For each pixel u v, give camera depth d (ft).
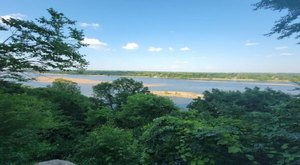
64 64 28.32
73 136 37.52
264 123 17.08
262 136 15.97
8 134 18.65
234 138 15.72
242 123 18.30
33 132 21.50
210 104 29.50
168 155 17.92
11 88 28.25
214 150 15.92
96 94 62.64
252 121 19.39
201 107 29.91
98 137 24.64
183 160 16.71
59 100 46.32
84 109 49.44
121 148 23.49
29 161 19.69
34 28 25.57
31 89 40.93
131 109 43.19
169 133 18.26
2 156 17.63
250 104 28.55
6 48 24.86
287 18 18.28
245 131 16.98
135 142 25.11
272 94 27.96
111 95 62.28
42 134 28.84
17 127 18.95
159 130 18.52
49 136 34.88
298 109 16.08
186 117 22.98
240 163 15.65
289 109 16.61
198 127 16.90
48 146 25.79
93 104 54.85
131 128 40.81
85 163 24.20
